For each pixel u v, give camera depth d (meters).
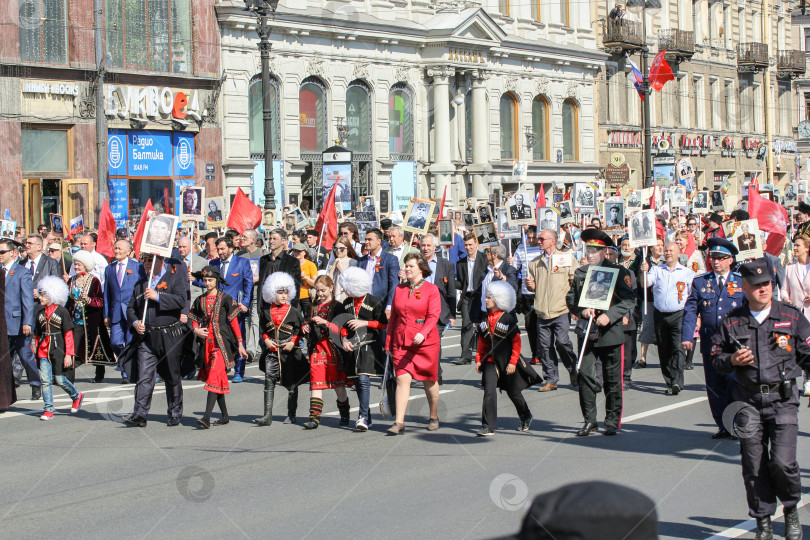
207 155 32.88
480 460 9.39
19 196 28.39
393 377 11.02
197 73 32.44
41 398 13.31
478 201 39.41
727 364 6.77
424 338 10.62
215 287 11.25
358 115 38.41
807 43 71.81
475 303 15.46
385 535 7.00
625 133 52.19
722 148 60.62
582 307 10.55
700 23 58.78
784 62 67.31
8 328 12.52
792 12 71.25
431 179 40.81
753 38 64.81
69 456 9.74
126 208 30.88
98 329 14.27
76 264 14.53
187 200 20.55
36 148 29.00
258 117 34.94
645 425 11.13
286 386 11.45
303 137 36.47
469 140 42.66
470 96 42.34
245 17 33.28
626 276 10.58
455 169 41.34
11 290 12.45
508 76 44.19
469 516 7.45
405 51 39.66
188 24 32.25
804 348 6.75
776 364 6.70
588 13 49.69
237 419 11.80
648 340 15.62
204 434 10.84
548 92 46.75
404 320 10.77
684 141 56.41
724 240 10.22
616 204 25.00
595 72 50.06
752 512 6.74
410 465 9.20
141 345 11.35
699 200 34.22
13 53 28.19
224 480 8.67
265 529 7.18
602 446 10.02
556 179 47.31
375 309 10.98
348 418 11.37
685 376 15.02
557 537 2.04
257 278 16.81
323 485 8.47
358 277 10.84
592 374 10.57
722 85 61.22
